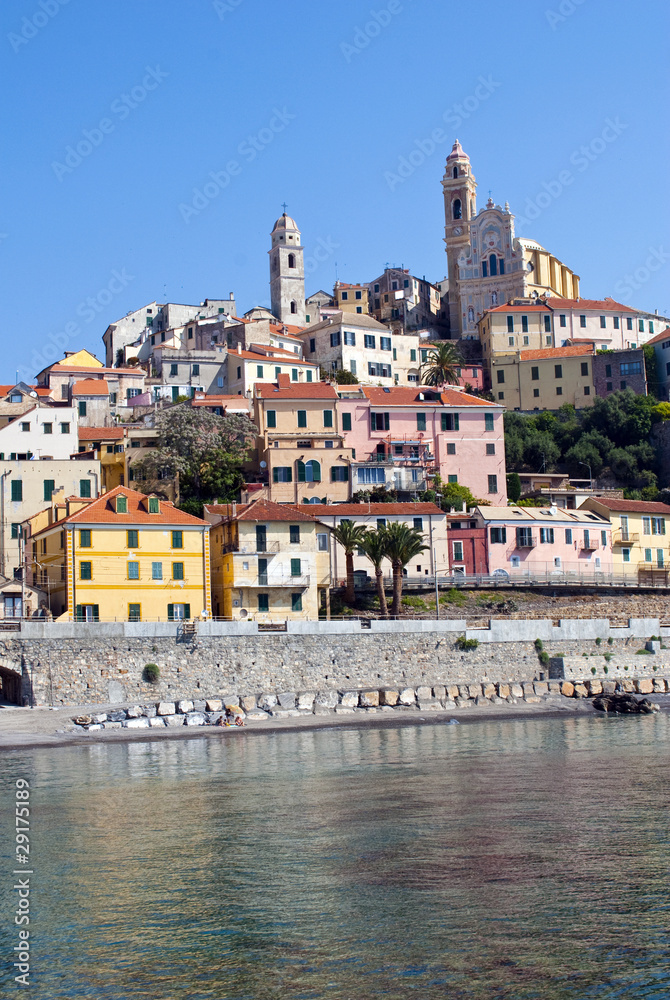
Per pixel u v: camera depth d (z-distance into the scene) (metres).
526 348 192.62
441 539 116.12
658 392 180.12
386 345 183.50
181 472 125.81
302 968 30.72
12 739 70.88
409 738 72.81
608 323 197.00
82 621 87.75
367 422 136.50
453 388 168.12
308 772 59.41
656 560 135.88
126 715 76.75
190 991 29.52
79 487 113.81
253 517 99.56
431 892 36.81
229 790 54.41
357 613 102.62
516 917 34.16
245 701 81.31
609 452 166.00
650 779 55.50
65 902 36.56
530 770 58.84
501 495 139.75
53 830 46.25
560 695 91.06
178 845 43.44
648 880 37.53
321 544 110.38
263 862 40.81
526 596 111.12
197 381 168.00
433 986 29.38
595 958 30.92
